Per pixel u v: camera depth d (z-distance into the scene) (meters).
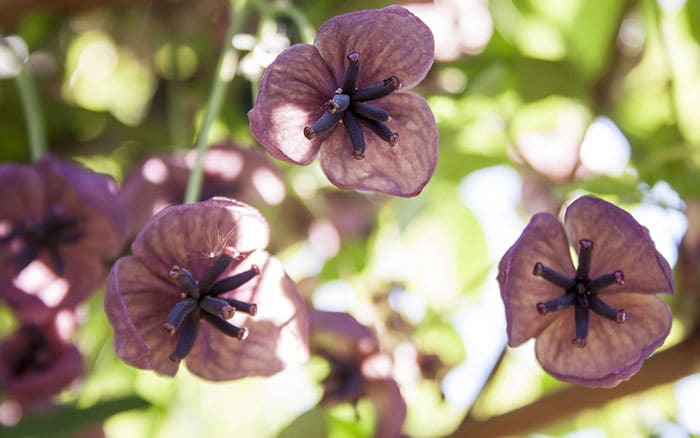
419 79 0.41
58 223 0.44
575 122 0.48
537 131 0.48
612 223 0.41
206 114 0.43
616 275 0.40
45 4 0.48
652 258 0.40
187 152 0.46
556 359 0.41
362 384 0.44
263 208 0.46
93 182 0.44
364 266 0.49
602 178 0.47
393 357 0.46
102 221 0.44
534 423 0.45
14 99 0.49
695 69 0.48
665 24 0.48
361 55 0.41
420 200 0.49
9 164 0.44
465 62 0.48
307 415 0.45
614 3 0.48
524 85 0.48
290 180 0.47
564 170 0.48
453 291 0.50
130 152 0.50
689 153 0.47
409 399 0.47
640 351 0.40
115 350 0.40
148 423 0.47
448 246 0.50
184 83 0.49
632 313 0.41
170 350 0.40
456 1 0.48
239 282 0.41
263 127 0.40
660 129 0.48
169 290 0.40
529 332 0.41
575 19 0.48
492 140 0.48
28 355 0.44
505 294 0.40
